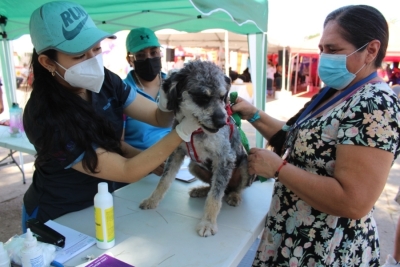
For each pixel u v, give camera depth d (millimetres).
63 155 1477
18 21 3918
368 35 1254
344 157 1211
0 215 3734
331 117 1315
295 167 1386
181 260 1320
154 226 1619
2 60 5098
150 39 2834
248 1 2643
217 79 1746
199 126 1612
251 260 2316
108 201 1350
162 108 1911
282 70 15641
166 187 1892
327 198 1238
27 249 1114
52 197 1743
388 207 4215
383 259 3049
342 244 1397
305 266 1446
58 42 1386
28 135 1531
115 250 1383
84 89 1733
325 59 1365
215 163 1879
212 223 1595
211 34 11633
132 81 2996
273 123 2006
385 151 1154
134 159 1490
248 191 2178
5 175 5039
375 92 1210
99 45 1583
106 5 2947
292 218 1496
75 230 1532
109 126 1645
